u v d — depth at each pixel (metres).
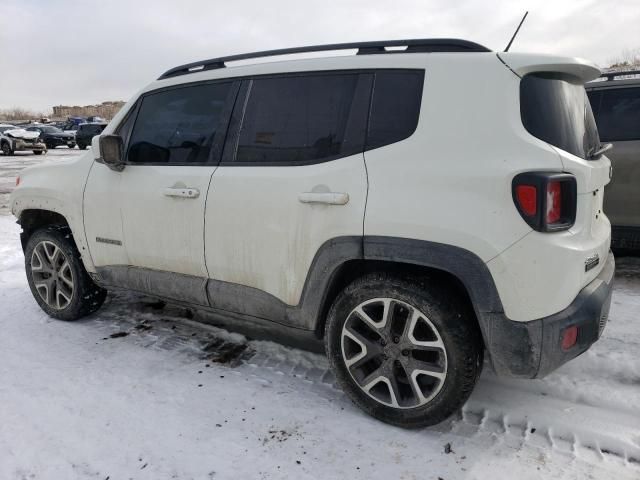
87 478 2.21
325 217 2.48
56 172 3.78
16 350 3.44
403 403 2.47
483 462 2.24
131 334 3.67
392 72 2.46
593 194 2.32
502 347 2.17
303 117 2.68
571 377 2.88
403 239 2.27
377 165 2.37
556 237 2.08
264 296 2.78
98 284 3.70
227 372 3.08
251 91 2.88
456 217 2.15
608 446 2.33
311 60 2.73
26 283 4.97
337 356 2.60
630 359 2.97
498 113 2.17
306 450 2.35
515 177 2.06
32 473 2.25
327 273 2.52
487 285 2.13
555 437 2.40
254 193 2.71
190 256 3.03
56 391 2.89
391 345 2.43
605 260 2.58
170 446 2.40
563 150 2.18
